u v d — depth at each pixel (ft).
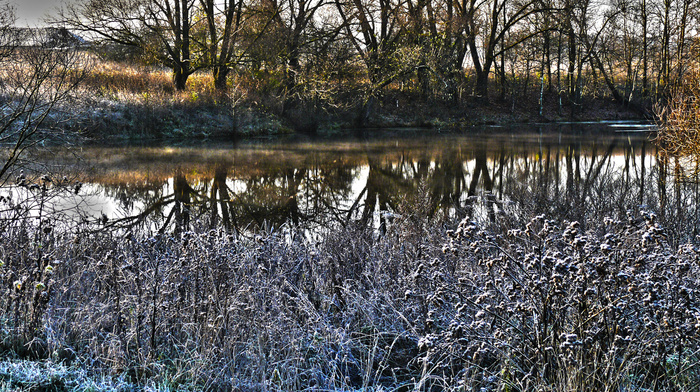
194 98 85.66
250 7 94.12
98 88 76.95
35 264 15.19
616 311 10.73
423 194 34.91
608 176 42.65
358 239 21.57
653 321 11.04
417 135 94.43
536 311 11.39
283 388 12.46
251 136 86.33
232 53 93.91
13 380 11.55
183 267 15.38
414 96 124.77
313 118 98.78
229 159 60.18
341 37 98.07
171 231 25.48
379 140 84.48
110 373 12.22
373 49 100.53
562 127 117.29
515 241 16.81
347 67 98.63
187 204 38.14
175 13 89.04
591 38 145.38
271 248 18.02
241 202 39.70
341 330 14.30
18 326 13.57
